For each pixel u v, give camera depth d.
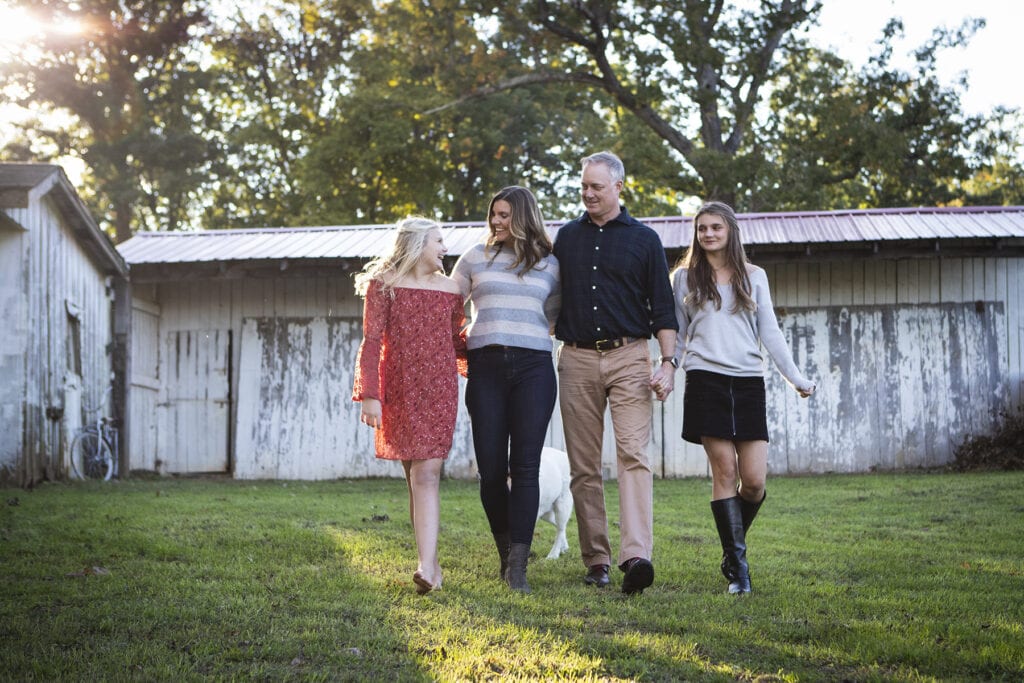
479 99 29.27
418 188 30.27
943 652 3.75
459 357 5.42
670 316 5.14
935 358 14.24
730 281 5.13
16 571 5.23
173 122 35.97
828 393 14.37
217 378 15.77
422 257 5.07
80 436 13.68
